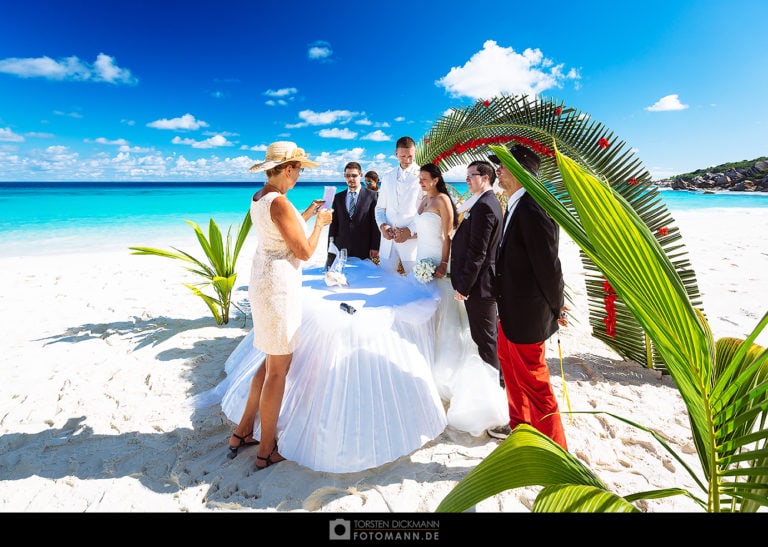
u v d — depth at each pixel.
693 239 12.36
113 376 3.85
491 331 3.05
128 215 25.11
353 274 3.74
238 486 2.46
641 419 3.12
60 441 2.89
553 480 1.25
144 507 2.29
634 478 2.51
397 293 3.11
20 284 7.26
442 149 5.00
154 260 9.75
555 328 2.61
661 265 1.01
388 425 2.62
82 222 20.47
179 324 5.25
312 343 2.78
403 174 3.81
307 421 2.67
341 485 2.44
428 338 3.18
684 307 1.03
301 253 2.44
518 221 2.44
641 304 1.10
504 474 1.25
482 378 2.98
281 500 2.32
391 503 2.29
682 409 3.27
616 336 4.08
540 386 2.58
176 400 3.44
